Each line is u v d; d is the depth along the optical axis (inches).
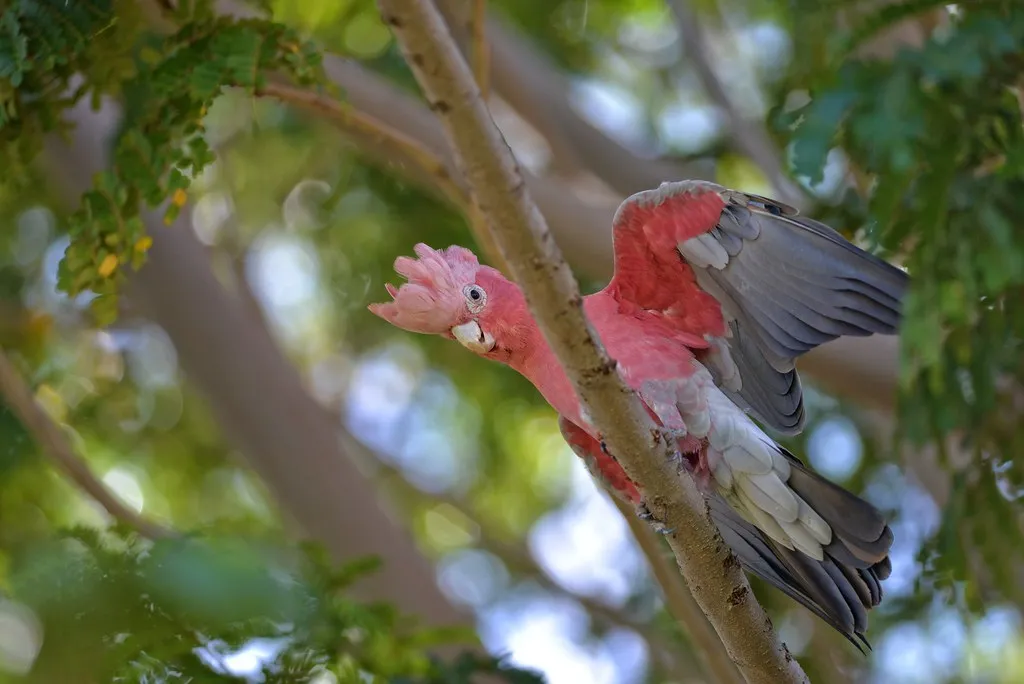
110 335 597.0
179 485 665.6
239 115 645.3
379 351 722.8
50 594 280.2
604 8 674.2
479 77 368.8
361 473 579.2
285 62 344.8
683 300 316.8
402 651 349.4
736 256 304.0
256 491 671.1
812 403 568.1
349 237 649.6
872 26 345.4
